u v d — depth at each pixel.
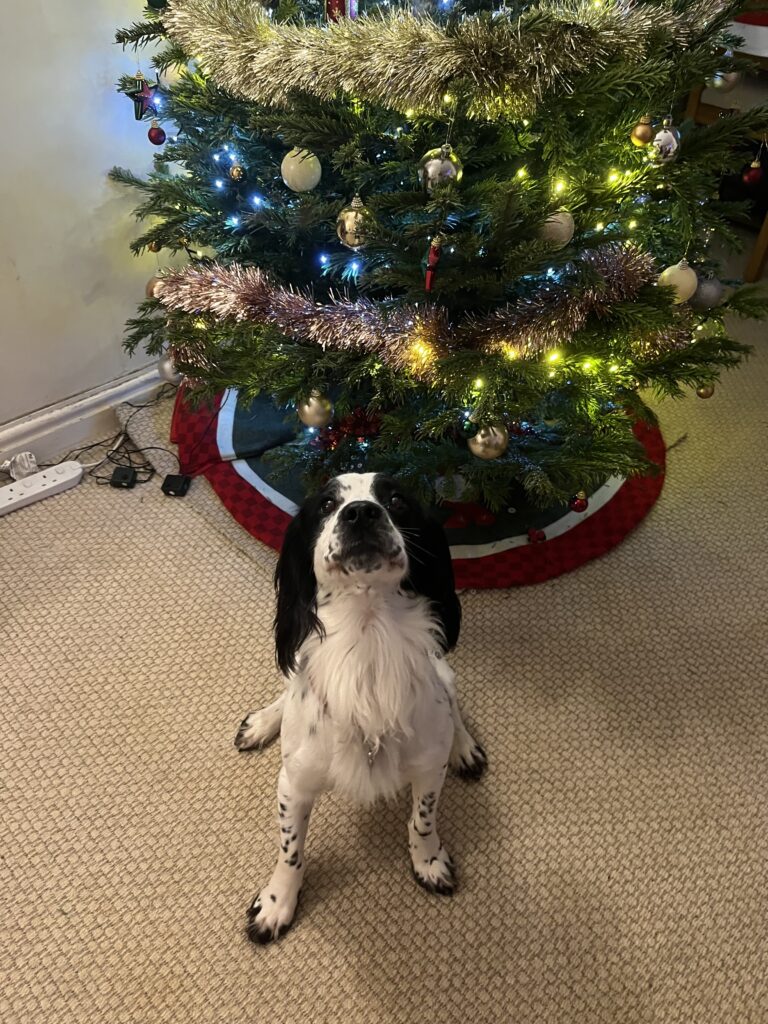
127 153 2.05
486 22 1.26
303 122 1.46
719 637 1.84
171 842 1.47
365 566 1.07
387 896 1.40
